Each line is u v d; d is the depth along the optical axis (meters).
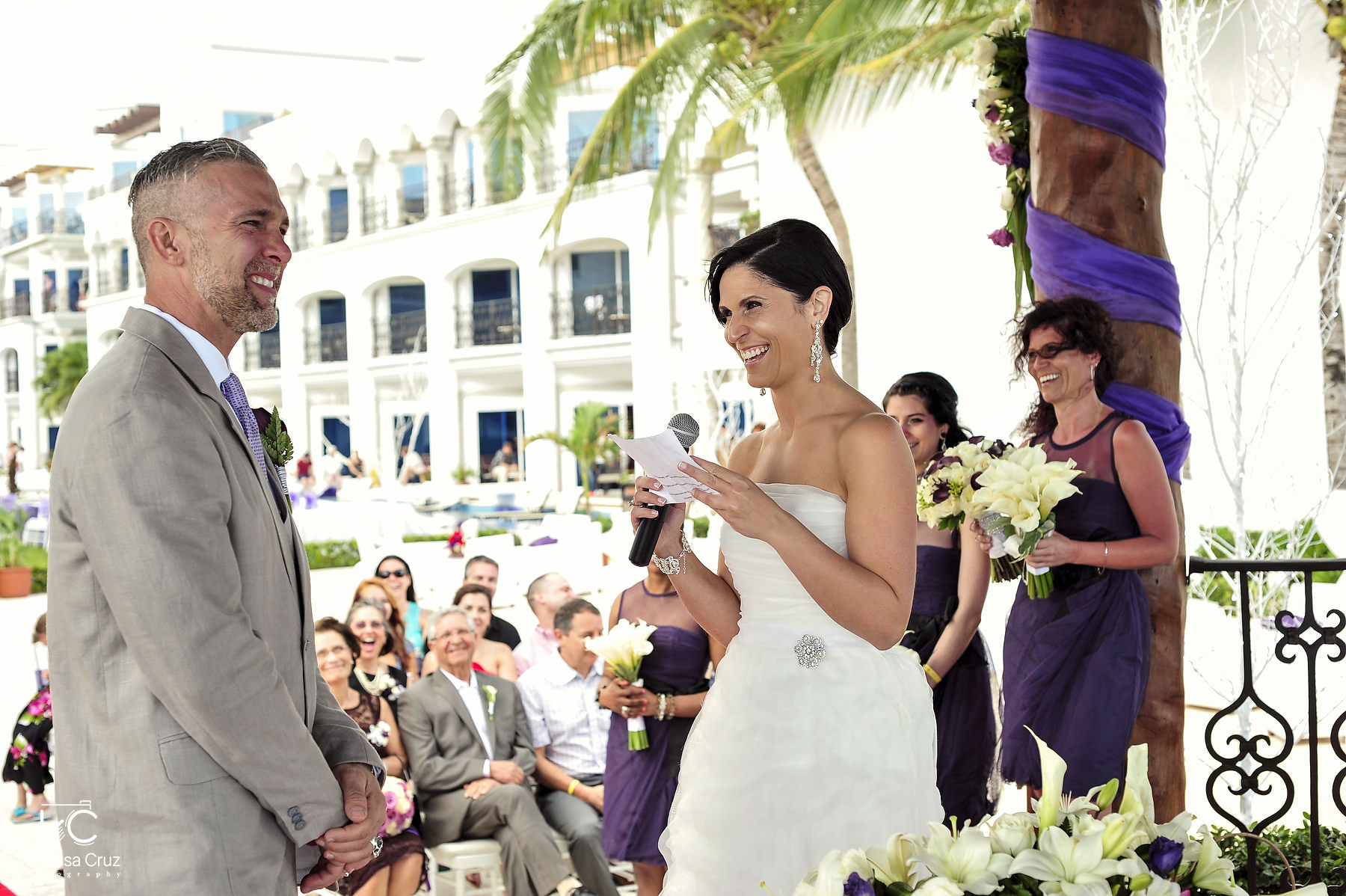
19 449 27.89
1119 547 2.52
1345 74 5.31
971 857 1.24
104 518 1.68
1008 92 3.07
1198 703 5.89
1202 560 2.89
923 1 8.16
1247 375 5.71
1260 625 5.19
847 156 8.53
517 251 22.42
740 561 2.17
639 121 10.43
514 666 5.04
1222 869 1.28
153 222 1.89
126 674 1.74
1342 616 2.85
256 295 1.94
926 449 3.32
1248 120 4.35
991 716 3.16
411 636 6.04
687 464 1.92
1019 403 7.25
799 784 2.06
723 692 2.19
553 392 22.53
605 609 10.38
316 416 27.30
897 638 2.00
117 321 31.08
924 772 2.17
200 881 1.70
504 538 11.74
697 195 13.71
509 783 4.01
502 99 10.16
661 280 20.27
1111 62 2.70
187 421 1.76
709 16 9.89
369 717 4.02
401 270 24.59
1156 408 2.71
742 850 2.09
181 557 1.68
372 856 1.95
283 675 1.91
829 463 2.08
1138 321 2.71
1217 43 5.68
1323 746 5.26
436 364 24.03
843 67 8.30
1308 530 5.10
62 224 34.72
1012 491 2.48
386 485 24.95
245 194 1.90
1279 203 5.64
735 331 2.14
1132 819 1.23
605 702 3.64
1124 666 2.54
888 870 1.30
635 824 3.64
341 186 26.34
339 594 12.42
